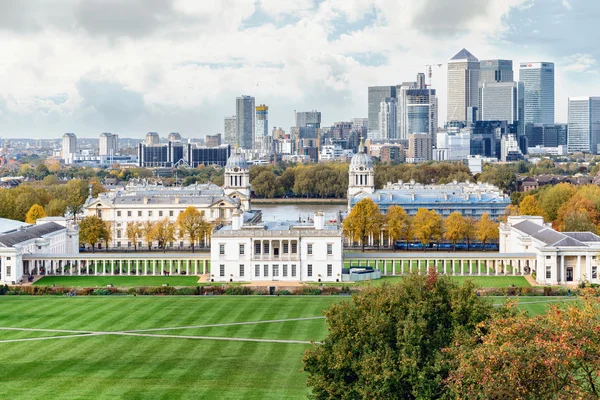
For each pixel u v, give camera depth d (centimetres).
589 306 18488
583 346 17238
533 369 17125
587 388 17525
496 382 17250
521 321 18262
